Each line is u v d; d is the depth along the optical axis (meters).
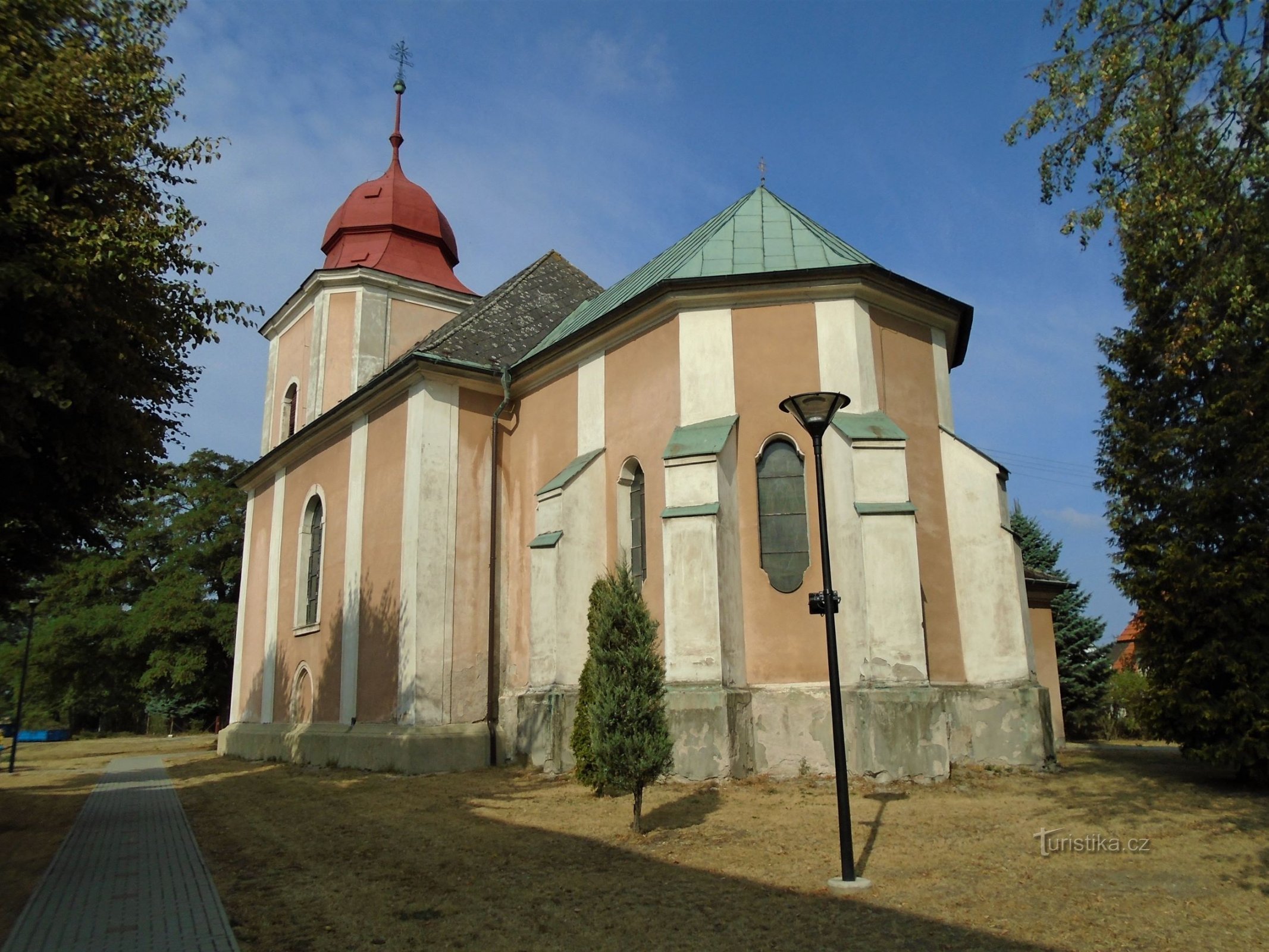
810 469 13.62
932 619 13.62
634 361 15.45
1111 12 7.89
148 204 9.77
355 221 25.67
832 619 7.52
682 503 13.06
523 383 18.06
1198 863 7.40
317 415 23.05
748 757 12.33
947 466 14.62
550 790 12.73
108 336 9.13
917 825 9.15
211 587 38.12
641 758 9.28
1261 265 7.95
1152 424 12.51
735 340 14.30
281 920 6.68
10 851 9.99
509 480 18.08
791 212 16.45
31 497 9.95
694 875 7.53
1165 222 7.97
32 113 8.28
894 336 14.80
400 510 17.42
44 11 9.08
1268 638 11.04
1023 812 9.71
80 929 6.60
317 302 23.95
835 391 13.84
